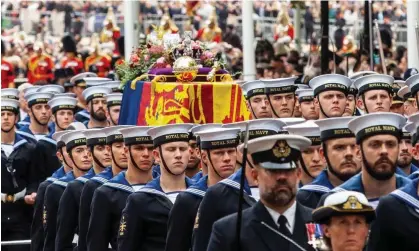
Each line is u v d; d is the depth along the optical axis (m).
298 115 42.88
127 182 36.09
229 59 68.75
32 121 49.78
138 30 63.72
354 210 24.95
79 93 54.59
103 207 35.94
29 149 48.72
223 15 86.31
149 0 87.88
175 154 33.97
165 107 40.25
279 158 26.61
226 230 27.19
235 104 40.34
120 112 42.22
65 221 39.31
